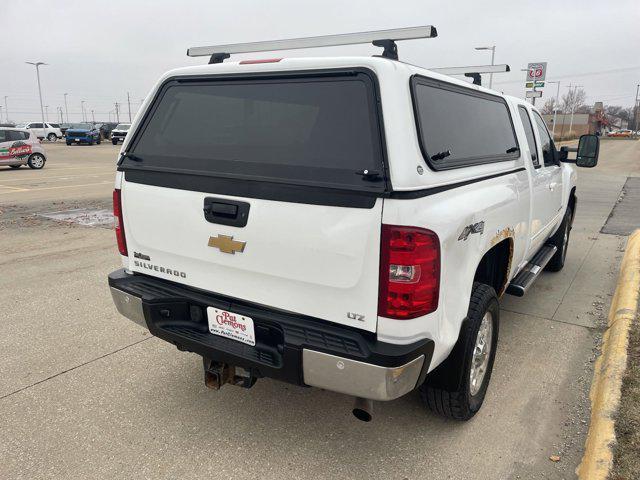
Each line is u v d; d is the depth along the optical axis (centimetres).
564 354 410
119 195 314
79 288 552
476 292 298
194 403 338
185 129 291
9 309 490
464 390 294
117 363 389
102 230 854
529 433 308
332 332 242
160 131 302
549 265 621
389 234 221
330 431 310
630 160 2997
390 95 232
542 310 504
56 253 699
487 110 352
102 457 285
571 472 275
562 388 359
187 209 280
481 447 295
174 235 290
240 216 259
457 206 256
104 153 3180
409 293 226
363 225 226
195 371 379
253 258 260
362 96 238
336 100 244
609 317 484
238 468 278
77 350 408
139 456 286
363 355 230
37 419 318
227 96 278
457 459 285
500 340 434
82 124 4350
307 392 353
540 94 1809
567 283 590
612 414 299
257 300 266
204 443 298
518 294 405
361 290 233
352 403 340
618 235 853
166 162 292
